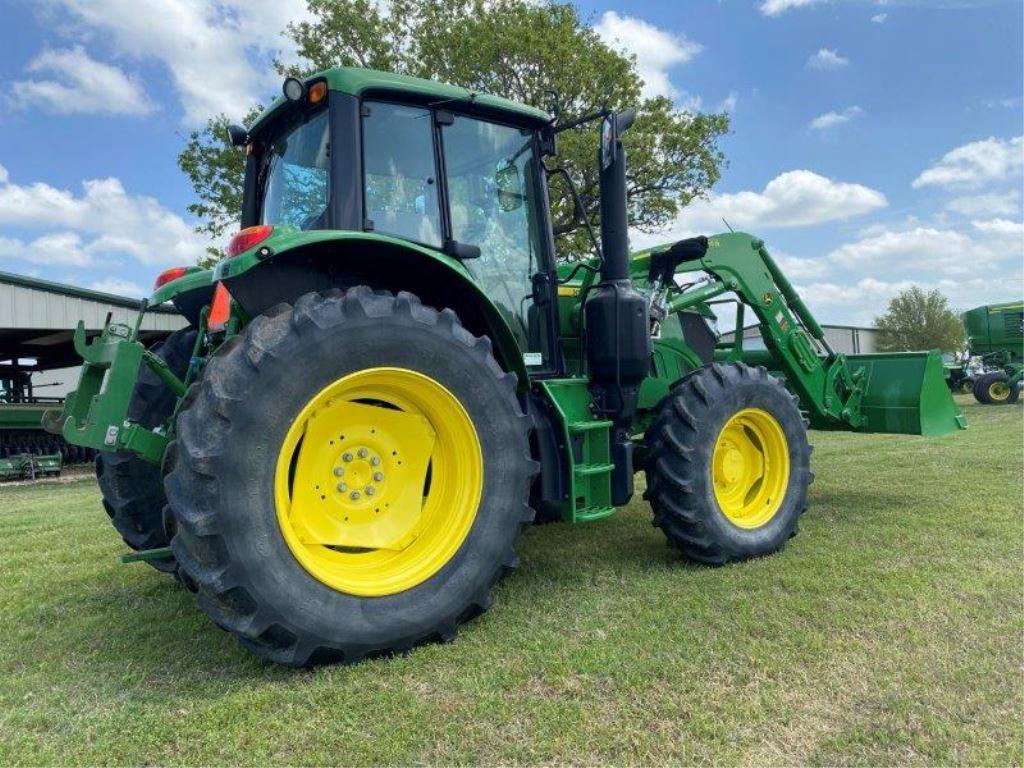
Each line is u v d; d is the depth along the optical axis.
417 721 2.25
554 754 2.07
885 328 45.22
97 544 5.04
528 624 3.03
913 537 4.33
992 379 18.58
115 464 3.59
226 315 3.30
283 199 3.62
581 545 4.44
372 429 2.92
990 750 2.06
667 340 5.01
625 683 2.46
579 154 11.92
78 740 2.19
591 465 3.61
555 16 15.02
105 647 2.93
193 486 2.43
